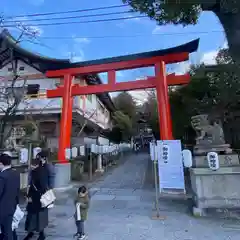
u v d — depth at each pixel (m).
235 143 10.86
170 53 10.21
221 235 4.48
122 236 4.53
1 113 13.34
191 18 6.70
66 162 10.60
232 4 5.28
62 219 5.74
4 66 17.12
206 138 6.53
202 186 5.82
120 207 6.79
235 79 9.52
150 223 5.28
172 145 7.14
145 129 38.69
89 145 13.97
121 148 23.17
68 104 11.26
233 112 10.64
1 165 3.79
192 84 10.87
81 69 11.41
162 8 6.08
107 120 27.66
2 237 3.57
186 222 5.27
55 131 15.63
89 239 4.41
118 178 12.25
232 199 5.60
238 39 5.58
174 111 12.45
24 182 8.18
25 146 9.95
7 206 3.56
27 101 14.59
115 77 11.01
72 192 9.23
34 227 4.13
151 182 10.71
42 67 12.04
